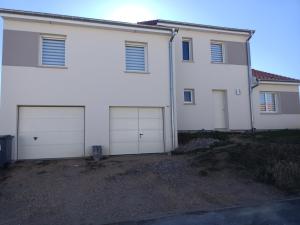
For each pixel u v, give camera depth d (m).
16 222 5.78
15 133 10.95
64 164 10.29
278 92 17.89
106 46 12.35
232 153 10.09
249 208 6.34
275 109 17.94
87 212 6.25
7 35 11.22
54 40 11.88
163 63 13.12
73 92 11.73
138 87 12.63
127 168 9.52
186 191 7.55
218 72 16.14
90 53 12.10
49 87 11.47
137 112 12.73
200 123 15.50
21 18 11.20
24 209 6.46
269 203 6.68
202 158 10.15
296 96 18.34
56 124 11.60
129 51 12.95
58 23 11.72
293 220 5.52
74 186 7.88
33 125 11.34
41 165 10.19
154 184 8.02
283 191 7.62
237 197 7.19
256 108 17.02
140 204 6.69
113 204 6.68
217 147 11.70
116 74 12.37
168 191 7.53
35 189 7.70
